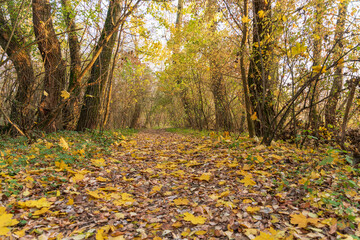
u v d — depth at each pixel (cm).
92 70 935
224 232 192
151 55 870
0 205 246
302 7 458
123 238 191
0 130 731
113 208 250
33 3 695
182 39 1075
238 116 880
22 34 683
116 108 1612
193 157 492
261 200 246
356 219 196
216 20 768
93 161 427
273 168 350
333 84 514
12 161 366
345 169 326
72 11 653
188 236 192
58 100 783
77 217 233
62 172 362
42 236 193
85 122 938
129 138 952
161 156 525
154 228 207
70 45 845
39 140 589
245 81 591
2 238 184
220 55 764
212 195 265
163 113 2967
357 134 472
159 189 296
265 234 171
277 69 603
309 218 195
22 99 620
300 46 299
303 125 633
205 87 1152
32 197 277
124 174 385
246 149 486
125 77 1337
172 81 1330
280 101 607
